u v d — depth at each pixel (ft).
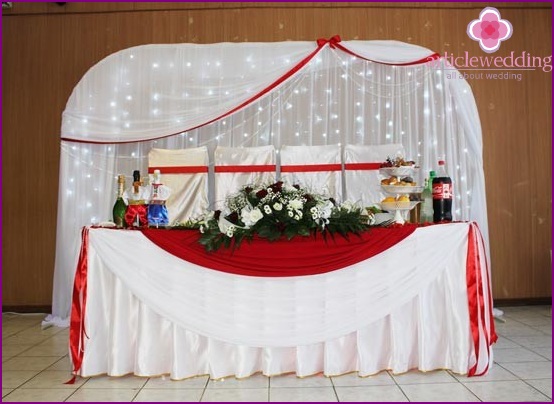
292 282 8.66
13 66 15.08
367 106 13.60
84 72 14.93
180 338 8.60
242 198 9.09
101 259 8.72
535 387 8.07
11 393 8.07
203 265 8.55
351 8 14.83
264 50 13.24
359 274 8.71
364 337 8.72
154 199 9.33
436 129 13.44
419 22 14.89
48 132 15.02
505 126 15.08
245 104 13.12
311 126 13.51
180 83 13.24
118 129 13.23
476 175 13.28
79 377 8.82
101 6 14.88
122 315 8.65
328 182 12.93
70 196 13.20
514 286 14.94
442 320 8.87
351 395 7.79
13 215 14.97
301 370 8.64
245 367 8.67
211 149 13.73
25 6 15.02
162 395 7.89
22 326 13.15
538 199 15.07
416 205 9.94
